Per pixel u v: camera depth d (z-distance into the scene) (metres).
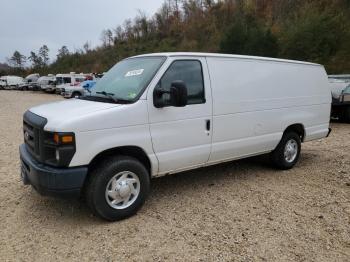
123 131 4.16
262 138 5.78
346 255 3.58
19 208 4.70
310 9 36.03
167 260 3.49
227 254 3.58
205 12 58.75
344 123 12.78
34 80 49.03
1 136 10.16
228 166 6.66
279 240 3.85
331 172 6.29
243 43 33.09
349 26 30.61
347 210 4.63
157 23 69.62
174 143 4.63
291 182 5.76
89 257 3.54
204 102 4.88
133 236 3.94
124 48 68.94
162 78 4.50
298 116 6.41
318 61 28.58
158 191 5.31
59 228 4.14
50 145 3.88
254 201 4.93
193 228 4.12
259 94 5.65
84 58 75.69
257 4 47.88
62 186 3.85
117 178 4.25
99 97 4.65
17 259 3.52
